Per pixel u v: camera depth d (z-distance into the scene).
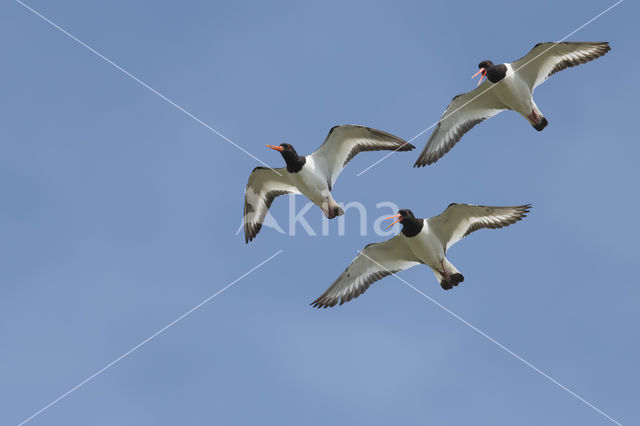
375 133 15.84
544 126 16.42
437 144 16.56
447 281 14.99
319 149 16.08
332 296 15.62
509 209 14.13
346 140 16.08
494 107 16.73
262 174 16.47
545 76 16.08
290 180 16.38
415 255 15.18
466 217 14.55
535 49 15.64
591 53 15.73
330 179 16.22
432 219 14.60
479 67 16.61
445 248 14.84
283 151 15.86
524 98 16.14
